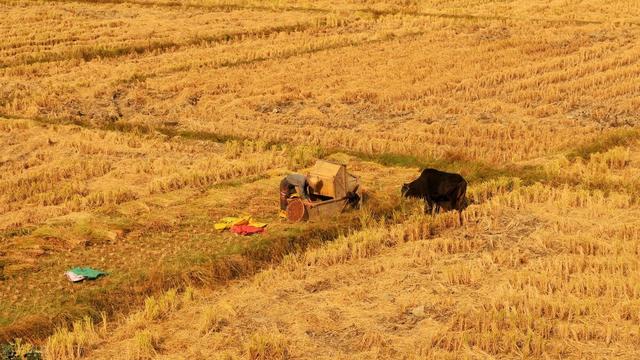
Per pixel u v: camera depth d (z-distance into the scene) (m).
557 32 37.22
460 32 38.06
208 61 33.88
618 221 17.34
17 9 43.44
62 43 36.62
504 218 17.77
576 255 15.63
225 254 16.16
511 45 35.28
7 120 25.89
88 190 20.41
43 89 30.28
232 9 44.06
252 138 24.91
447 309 14.01
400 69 31.89
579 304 13.56
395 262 15.80
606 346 12.68
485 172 21.06
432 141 24.06
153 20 41.47
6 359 12.70
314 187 18.34
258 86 30.39
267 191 19.86
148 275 15.37
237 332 13.48
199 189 20.41
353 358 12.65
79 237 17.22
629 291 14.12
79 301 14.55
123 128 26.28
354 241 16.56
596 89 28.89
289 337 13.30
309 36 38.16
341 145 24.08
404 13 42.72
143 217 18.31
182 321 13.88
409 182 20.23
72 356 12.85
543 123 25.67
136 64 33.84
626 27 37.94
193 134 25.45
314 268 15.70
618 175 20.53
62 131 25.25
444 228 17.45
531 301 13.72
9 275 15.66
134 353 12.82
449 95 28.89
